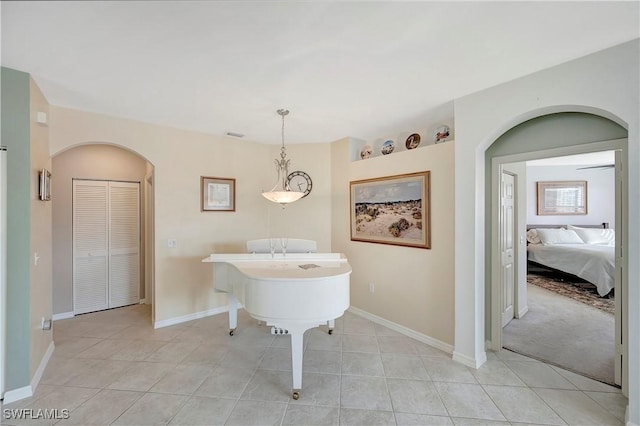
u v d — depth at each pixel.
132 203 4.38
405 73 2.19
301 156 4.32
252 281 2.21
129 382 2.36
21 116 2.15
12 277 2.12
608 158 5.59
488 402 2.11
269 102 2.76
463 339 2.65
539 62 2.03
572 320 3.64
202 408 2.05
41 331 2.50
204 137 3.82
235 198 4.09
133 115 3.12
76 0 1.41
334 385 2.33
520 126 2.62
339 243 4.16
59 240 3.80
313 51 1.89
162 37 1.73
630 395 1.80
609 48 1.85
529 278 5.66
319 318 2.13
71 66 2.08
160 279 3.50
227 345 3.03
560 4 1.46
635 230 1.77
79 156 3.96
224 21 1.59
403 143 3.75
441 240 2.96
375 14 1.53
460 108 2.63
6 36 1.71
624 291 2.18
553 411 2.01
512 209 3.59
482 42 1.79
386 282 3.53
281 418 1.95
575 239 5.73
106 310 4.12
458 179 2.66
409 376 2.45
